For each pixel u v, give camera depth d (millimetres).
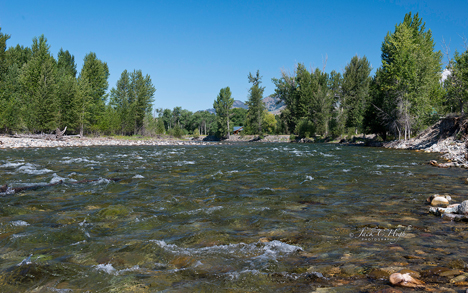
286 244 4715
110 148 32844
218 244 4766
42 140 39188
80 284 3482
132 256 4309
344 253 4309
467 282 3205
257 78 87438
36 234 5262
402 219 6070
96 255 4367
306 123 67062
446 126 30000
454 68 30188
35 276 3666
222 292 3234
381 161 17922
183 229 5574
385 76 39625
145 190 9289
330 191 9070
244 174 12492
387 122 41531
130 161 18109
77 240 5023
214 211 6824
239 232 5379
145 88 75750
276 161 18031
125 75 78875
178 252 4438
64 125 53219
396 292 3020
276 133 85188
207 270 3820
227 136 91312
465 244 4547
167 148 34438
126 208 7047
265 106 86812
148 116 80438
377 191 9023
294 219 6176
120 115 71312
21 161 17500
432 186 9734
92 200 7988
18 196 8406
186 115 138375
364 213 6590
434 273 3484
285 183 10453
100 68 66875
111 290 3318
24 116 48844
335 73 76562
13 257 4316
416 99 35469
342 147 36812
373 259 4023
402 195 8438
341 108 72000
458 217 5844
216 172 13117
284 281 3455
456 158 17828
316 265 3885
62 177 11695
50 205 7441
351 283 3316
